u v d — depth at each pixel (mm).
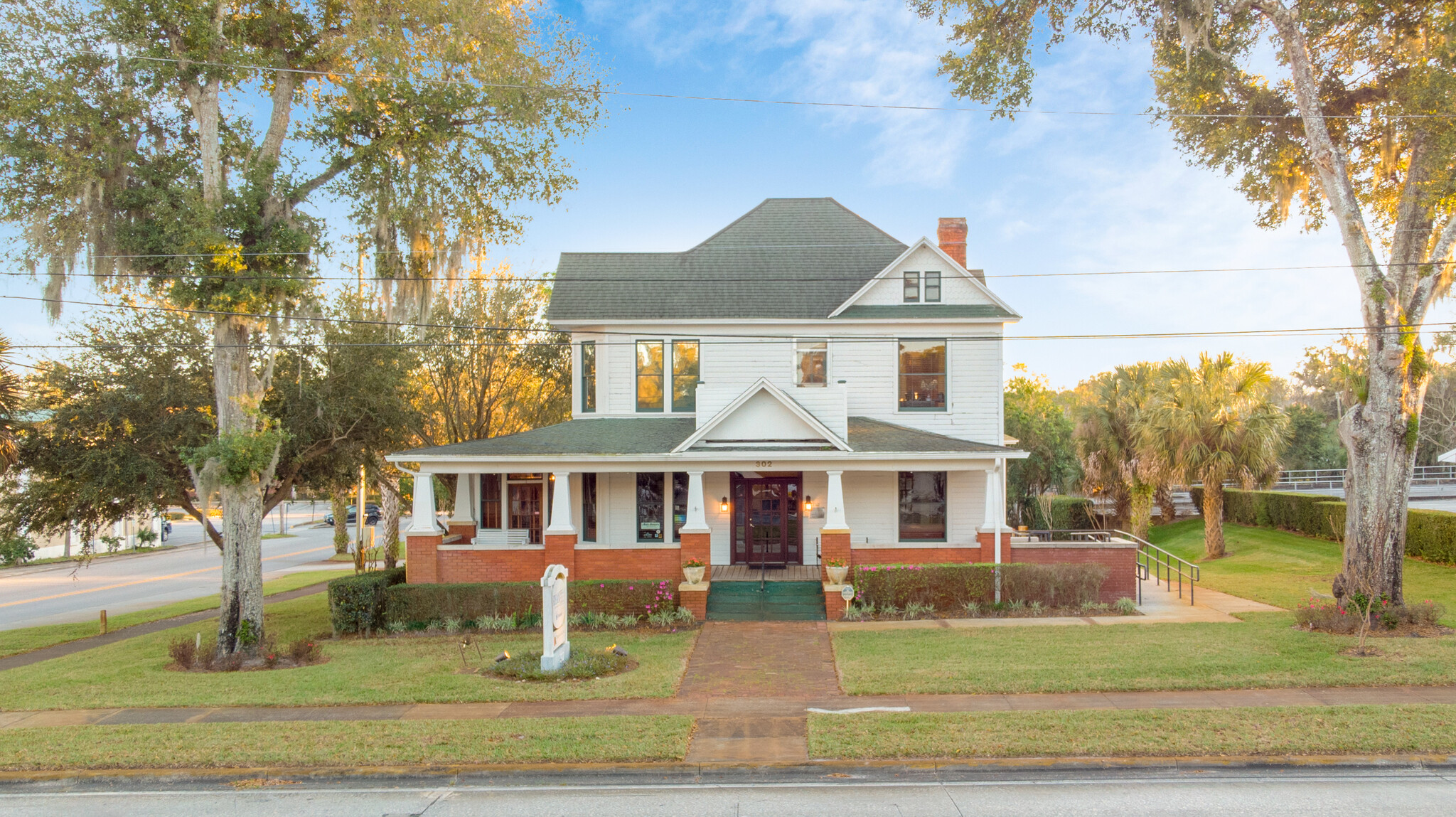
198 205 15352
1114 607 18328
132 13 15289
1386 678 12008
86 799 9086
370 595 18469
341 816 8438
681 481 22750
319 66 17547
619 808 8500
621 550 19656
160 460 19203
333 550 50281
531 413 31188
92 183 15484
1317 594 18062
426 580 19328
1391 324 15930
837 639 15992
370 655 15938
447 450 19688
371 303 24250
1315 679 12070
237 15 16766
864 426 21969
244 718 11578
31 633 22672
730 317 22750
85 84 15773
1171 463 29266
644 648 15734
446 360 28250
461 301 28609
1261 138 18656
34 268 15438
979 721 10477
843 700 11883
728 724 10844
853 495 22266
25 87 14914
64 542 47188
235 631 16219
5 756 10016
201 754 9914
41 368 18766
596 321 22797
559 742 9992
